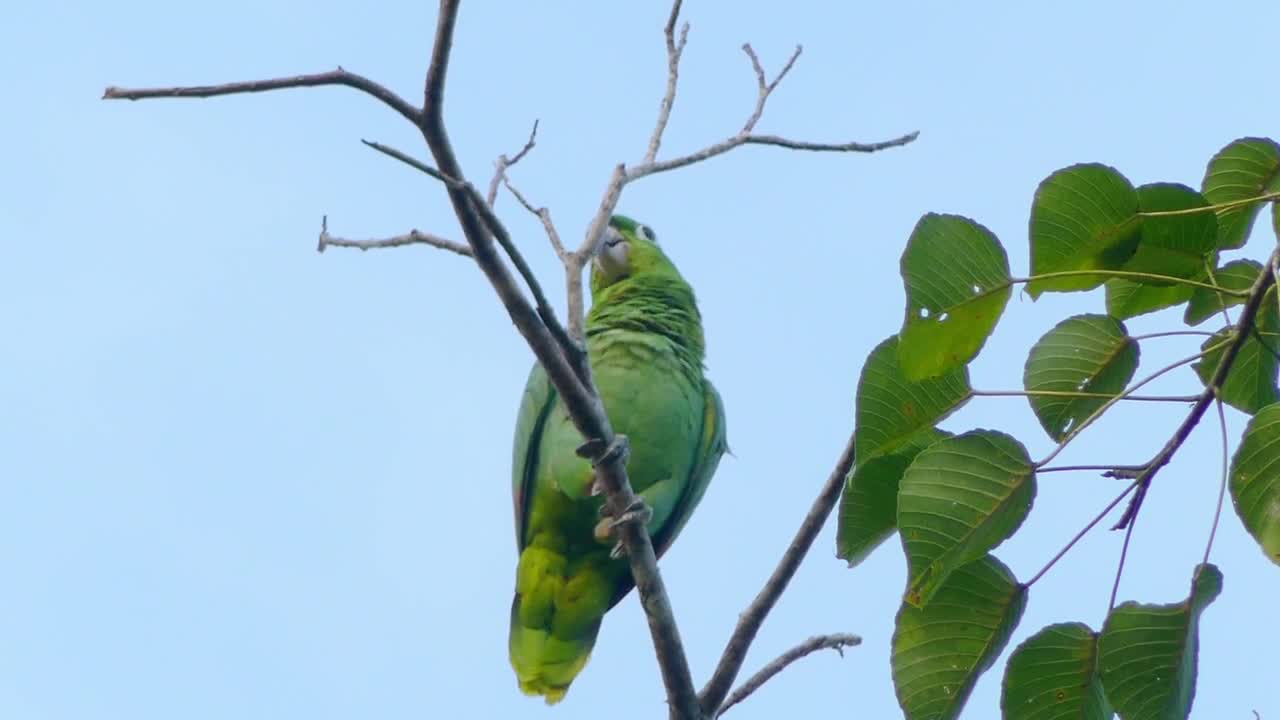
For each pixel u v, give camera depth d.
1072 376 7.23
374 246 8.10
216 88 6.98
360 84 7.15
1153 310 7.52
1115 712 6.48
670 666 8.54
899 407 6.79
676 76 9.38
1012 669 6.77
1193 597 6.33
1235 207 7.15
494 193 8.52
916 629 6.83
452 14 7.04
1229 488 6.12
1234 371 7.33
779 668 8.59
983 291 6.52
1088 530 6.52
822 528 8.61
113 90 6.88
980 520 6.46
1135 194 6.61
